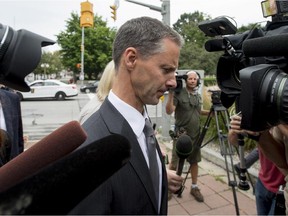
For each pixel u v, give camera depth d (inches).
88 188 15.4
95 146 15.7
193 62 1279.5
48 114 502.0
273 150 66.4
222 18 67.5
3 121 82.9
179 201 142.9
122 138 17.1
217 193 151.5
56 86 746.8
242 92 42.8
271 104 40.1
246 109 42.3
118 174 33.0
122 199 32.5
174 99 147.8
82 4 337.1
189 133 146.4
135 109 39.3
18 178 18.5
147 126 42.1
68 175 14.1
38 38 27.1
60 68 1941.4
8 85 27.3
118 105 38.6
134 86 38.9
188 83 150.9
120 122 37.0
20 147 92.7
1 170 18.8
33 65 26.0
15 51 25.2
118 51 39.6
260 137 64.8
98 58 1582.2
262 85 40.7
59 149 19.5
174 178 51.3
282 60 45.6
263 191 86.7
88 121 38.2
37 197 13.3
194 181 145.6
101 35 1601.9
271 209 81.6
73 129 20.1
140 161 35.5
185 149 50.6
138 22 38.4
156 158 40.8
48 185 13.5
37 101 716.0
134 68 38.1
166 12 245.1
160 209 39.9
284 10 54.9
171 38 38.3
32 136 314.2
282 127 58.4
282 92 39.1
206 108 250.7
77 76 1691.7
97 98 81.7
